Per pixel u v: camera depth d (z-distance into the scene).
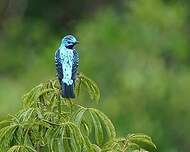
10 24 26.61
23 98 8.22
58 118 8.05
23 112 8.02
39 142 8.05
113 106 18.75
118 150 7.98
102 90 19.12
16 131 7.95
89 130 8.12
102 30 20.23
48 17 28.78
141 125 18.75
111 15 21.47
